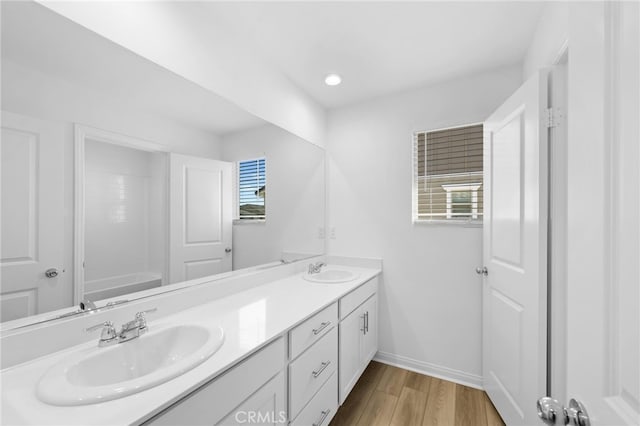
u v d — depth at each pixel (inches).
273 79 75.5
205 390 32.2
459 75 80.0
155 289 50.2
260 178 73.3
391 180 91.7
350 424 64.3
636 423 14.9
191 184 56.5
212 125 59.7
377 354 93.4
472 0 52.6
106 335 38.2
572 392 21.4
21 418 24.8
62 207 38.1
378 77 81.1
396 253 90.8
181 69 51.9
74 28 38.2
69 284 38.8
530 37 63.1
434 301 84.9
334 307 62.8
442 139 85.5
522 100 54.3
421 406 70.3
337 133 101.0
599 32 18.6
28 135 34.7
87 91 40.1
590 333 19.3
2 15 32.4
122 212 45.1
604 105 18.0
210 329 41.7
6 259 33.4
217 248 62.4
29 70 34.6
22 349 34.1
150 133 48.6
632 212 15.8
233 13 56.7
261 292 66.9
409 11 55.5
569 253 22.2
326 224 101.7
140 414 25.4
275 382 43.9
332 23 59.2
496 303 66.4
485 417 66.2
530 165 51.6
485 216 71.8
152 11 47.2
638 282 15.3
